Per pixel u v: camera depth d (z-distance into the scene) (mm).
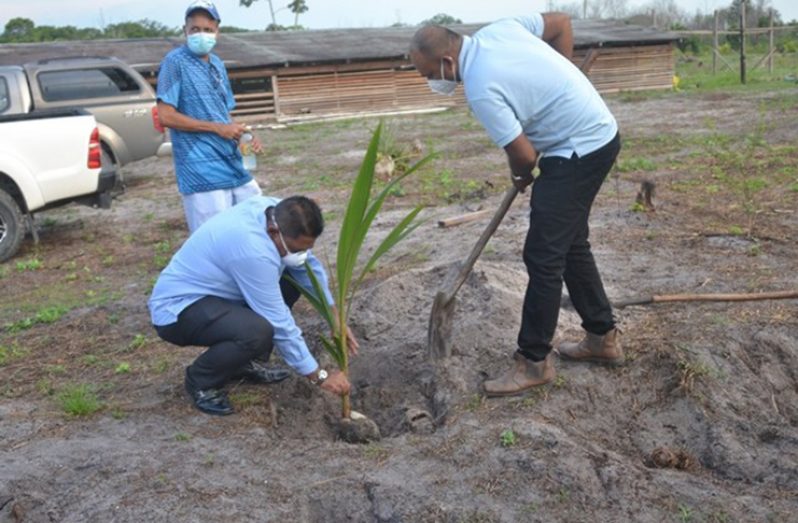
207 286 4238
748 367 4590
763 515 3432
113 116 12016
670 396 4379
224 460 3906
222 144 5691
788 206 7961
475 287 5559
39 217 10781
